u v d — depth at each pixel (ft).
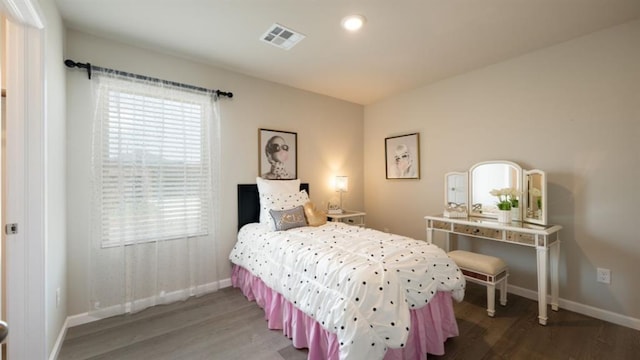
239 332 7.04
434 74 10.74
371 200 14.39
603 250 7.67
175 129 8.87
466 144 10.57
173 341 6.65
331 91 12.67
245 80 10.64
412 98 12.47
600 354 6.14
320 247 6.81
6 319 5.13
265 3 6.46
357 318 4.85
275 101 11.49
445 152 11.25
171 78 8.98
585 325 7.33
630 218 7.29
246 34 7.81
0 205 5.34
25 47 5.17
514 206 8.79
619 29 7.36
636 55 7.16
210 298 8.99
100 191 7.61
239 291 9.55
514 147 9.29
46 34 5.46
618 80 7.41
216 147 9.72
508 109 9.43
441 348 5.96
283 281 6.81
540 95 8.73
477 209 9.97
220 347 6.42
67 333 6.95
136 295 8.07
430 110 11.78
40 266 5.25
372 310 4.88
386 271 5.35
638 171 7.16
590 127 7.84
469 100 10.47
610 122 7.54
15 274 5.09
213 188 9.62
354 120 14.35
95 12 6.73
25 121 5.16
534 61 8.84
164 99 8.66
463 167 10.67
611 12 6.80
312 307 5.69
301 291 6.14
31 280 5.19
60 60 6.70
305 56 9.17
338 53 8.96
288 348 6.38
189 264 9.03
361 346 4.66
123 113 7.98
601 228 7.70
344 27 7.47
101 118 7.65
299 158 12.26
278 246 7.55
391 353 5.08
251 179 10.76
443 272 6.25
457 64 9.82
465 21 7.18
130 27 7.41
